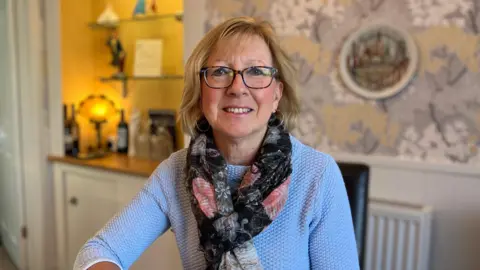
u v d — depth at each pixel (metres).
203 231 0.95
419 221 1.60
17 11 2.64
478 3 1.51
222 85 0.94
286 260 0.96
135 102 2.80
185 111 1.06
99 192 2.44
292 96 1.06
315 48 1.84
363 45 1.73
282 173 0.96
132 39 2.78
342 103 1.81
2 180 3.18
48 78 2.64
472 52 1.53
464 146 1.58
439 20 1.58
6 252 3.22
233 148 1.00
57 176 2.68
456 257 1.62
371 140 1.76
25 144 2.73
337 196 0.98
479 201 1.57
